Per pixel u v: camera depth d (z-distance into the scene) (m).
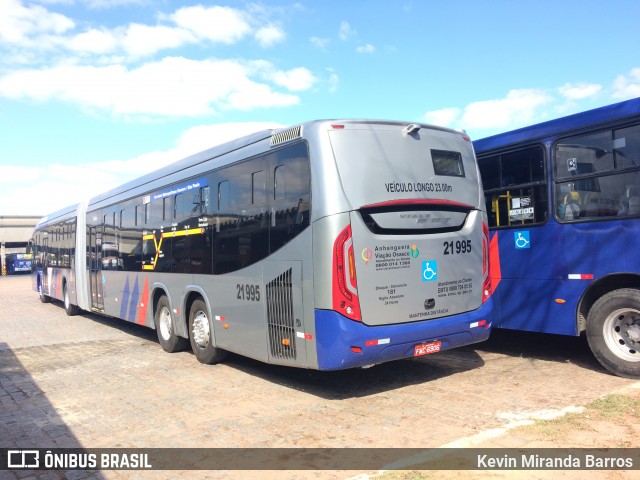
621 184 6.38
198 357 8.55
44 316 16.88
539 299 7.25
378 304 5.77
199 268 8.25
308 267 5.84
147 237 10.34
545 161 7.22
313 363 5.80
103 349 10.45
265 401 6.32
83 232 14.83
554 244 7.06
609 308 6.45
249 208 6.98
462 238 6.57
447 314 6.35
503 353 8.19
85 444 5.24
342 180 5.71
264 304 6.60
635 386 6.05
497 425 5.08
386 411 5.70
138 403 6.54
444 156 6.59
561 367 7.13
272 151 6.57
